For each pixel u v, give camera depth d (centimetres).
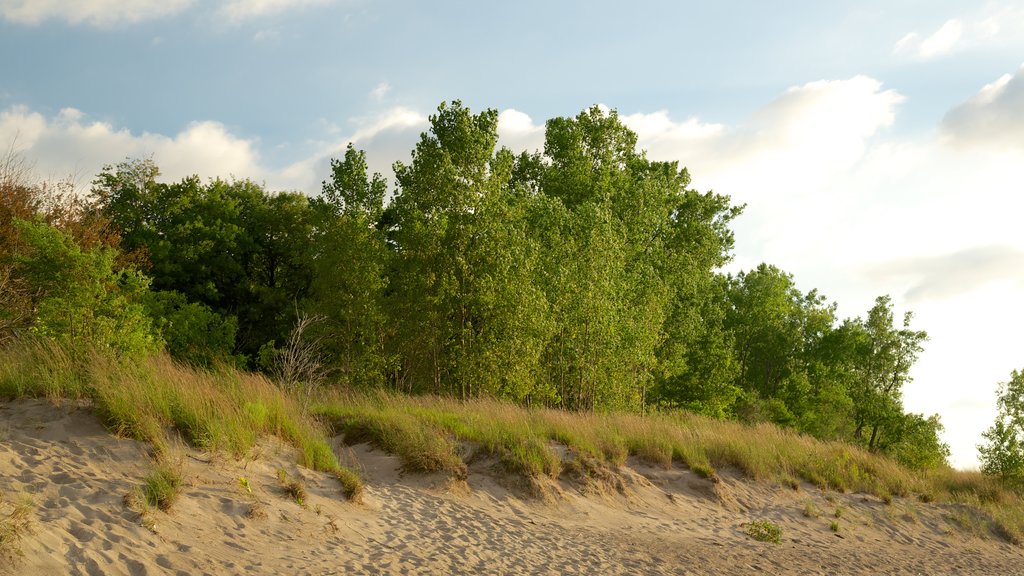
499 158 2934
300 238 3706
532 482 1306
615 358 2892
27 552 622
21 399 1062
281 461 1087
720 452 1770
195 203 3781
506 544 1006
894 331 4588
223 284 3803
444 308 2695
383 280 2862
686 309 3866
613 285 2906
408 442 1318
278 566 753
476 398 2334
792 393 4512
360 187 3011
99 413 1027
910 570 1257
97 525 724
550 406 2875
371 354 2777
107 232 2802
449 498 1182
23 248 2014
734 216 4397
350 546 868
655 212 3719
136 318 1317
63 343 1209
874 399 4369
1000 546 1656
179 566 693
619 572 961
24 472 827
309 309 2967
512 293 2623
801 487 1766
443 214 2820
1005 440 2445
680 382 3816
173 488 846
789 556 1210
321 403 1633
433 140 2894
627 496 1423
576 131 3794
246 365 3241
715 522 1398
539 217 3134
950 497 2048
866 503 1756
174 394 1113
